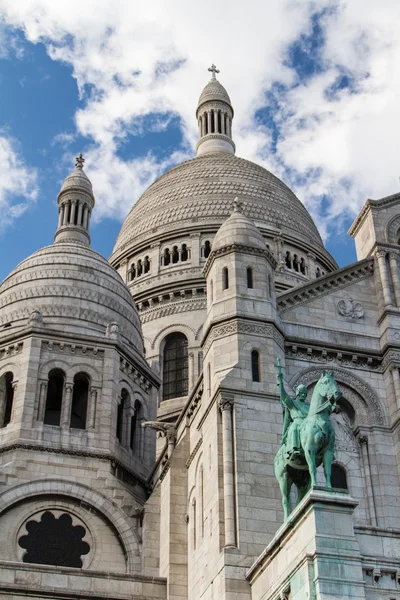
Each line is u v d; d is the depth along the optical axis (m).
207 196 79.19
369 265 46.97
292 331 43.50
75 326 55.66
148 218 79.81
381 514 39.50
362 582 28.36
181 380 68.88
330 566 28.45
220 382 39.19
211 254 44.44
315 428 30.98
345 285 46.06
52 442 50.09
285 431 33.31
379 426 41.88
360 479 40.59
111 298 58.91
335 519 29.36
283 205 80.56
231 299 42.16
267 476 37.22
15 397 51.50
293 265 76.50
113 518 48.03
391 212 48.75
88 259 60.66
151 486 52.56
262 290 42.75
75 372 53.16
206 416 41.03
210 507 37.88
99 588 40.50
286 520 30.86
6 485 47.72
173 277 73.50
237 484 36.75
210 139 95.75
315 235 81.69
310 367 42.56
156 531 46.31
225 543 35.50
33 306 56.41
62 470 49.34
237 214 46.12
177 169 85.69
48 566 40.28
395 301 45.41
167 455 48.53
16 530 46.62
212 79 101.62
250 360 40.38
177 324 70.62
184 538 43.03
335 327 44.38
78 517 47.94
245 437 38.03
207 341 42.59
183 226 76.56
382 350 43.97
